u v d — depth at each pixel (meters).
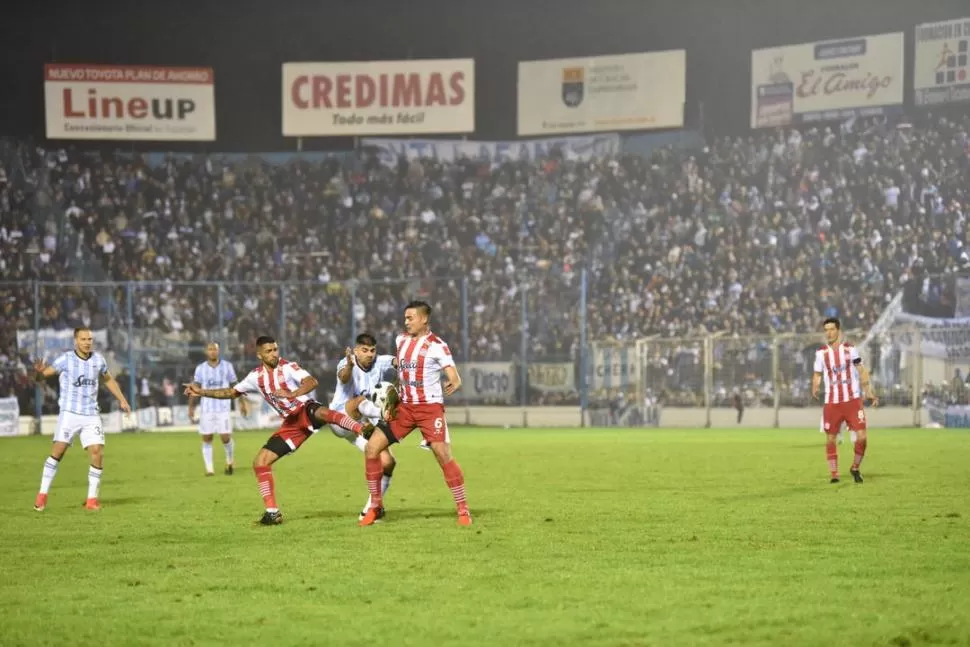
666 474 21.47
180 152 66.38
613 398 48.16
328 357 50.16
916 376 42.31
